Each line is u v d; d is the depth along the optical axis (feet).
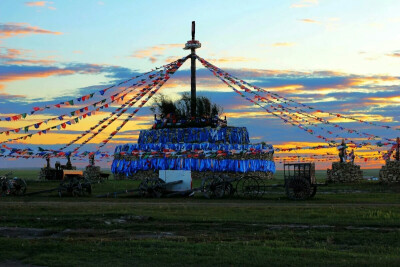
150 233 77.82
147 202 123.34
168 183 139.13
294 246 68.23
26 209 105.29
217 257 60.64
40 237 75.46
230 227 81.87
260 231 78.48
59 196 142.51
